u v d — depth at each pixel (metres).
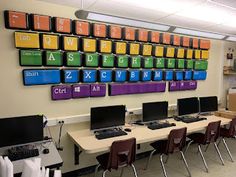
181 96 4.18
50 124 2.74
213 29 4.08
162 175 3.09
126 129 3.06
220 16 3.12
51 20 2.64
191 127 3.29
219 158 3.72
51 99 2.77
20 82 2.54
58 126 2.87
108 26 3.06
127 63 3.31
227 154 3.90
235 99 4.49
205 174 3.14
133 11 2.92
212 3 2.53
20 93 2.55
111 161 2.39
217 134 3.49
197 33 3.11
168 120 3.69
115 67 3.24
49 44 2.63
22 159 1.98
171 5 2.63
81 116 2.97
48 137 2.64
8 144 2.11
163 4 2.59
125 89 3.35
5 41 2.40
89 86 3.01
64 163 2.97
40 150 2.21
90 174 3.15
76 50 2.85
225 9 2.77
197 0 2.43
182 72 4.03
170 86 3.90
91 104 3.11
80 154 3.09
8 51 2.43
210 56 4.58
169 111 3.99
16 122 2.15
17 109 2.55
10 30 2.42
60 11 2.73
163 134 2.88
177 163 3.52
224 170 3.27
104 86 3.15
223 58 4.89
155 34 3.55
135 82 3.48
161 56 3.69
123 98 3.41
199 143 3.40
